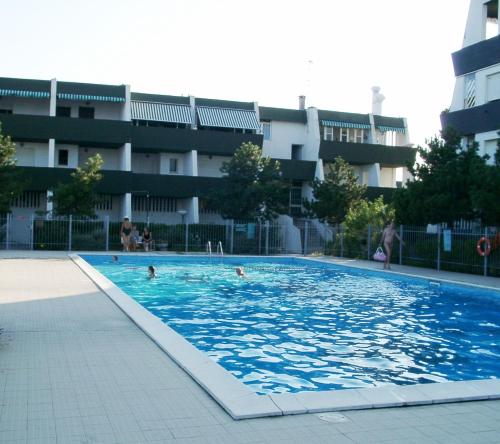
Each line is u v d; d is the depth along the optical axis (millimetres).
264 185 37000
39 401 6086
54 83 39844
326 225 38594
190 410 5941
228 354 9789
